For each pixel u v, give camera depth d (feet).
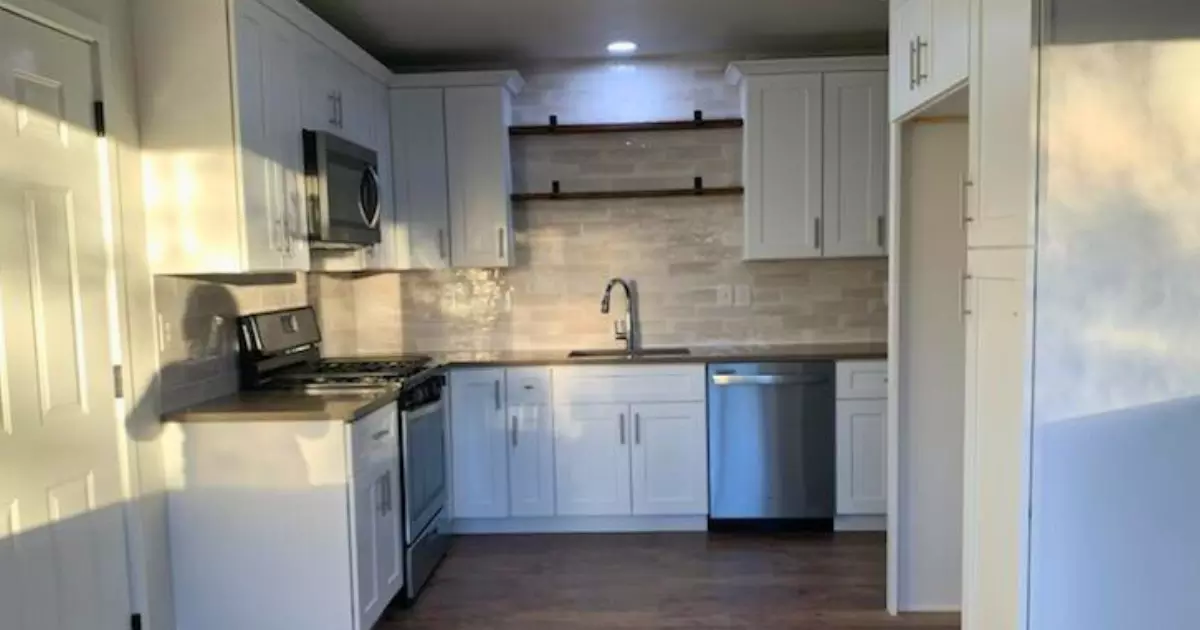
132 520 8.45
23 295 7.11
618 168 14.96
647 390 13.41
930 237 9.90
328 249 11.51
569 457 13.55
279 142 9.70
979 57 7.15
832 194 13.91
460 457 13.60
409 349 15.30
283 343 11.44
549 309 15.19
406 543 10.78
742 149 14.53
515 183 15.05
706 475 13.44
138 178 8.70
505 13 11.85
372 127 13.12
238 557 9.02
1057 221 6.26
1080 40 6.18
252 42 9.04
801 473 13.35
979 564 7.30
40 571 7.23
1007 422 6.68
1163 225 6.30
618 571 11.96
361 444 9.25
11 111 7.00
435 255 14.23
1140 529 6.48
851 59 13.60
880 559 12.23
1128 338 6.35
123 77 8.48
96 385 7.99
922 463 10.15
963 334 9.96
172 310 9.24
